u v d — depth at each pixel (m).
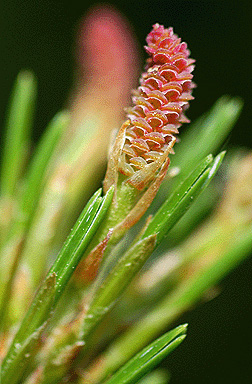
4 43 0.27
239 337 0.20
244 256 0.10
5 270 0.09
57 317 0.09
